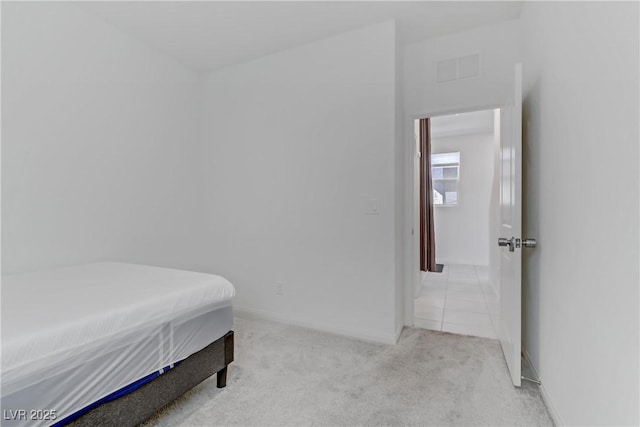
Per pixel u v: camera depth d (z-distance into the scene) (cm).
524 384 196
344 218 278
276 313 315
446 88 277
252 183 326
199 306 171
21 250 212
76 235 243
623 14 103
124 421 137
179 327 160
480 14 246
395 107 257
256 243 325
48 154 225
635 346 97
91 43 250
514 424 161
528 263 222
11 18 205
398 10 242
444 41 277
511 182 206
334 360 229
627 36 101
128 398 138
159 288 167
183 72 333
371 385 196
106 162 263
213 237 352
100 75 257
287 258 308
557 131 163
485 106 263
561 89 158
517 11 243
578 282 138
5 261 204
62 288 167
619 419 106
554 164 168
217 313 184
